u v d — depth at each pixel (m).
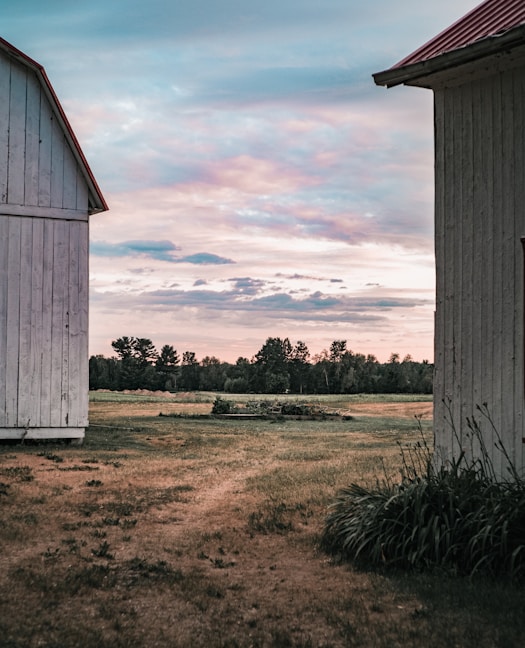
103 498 10.79
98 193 17.06
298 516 9.77
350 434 22.27
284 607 6.38
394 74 9.14
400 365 71.31
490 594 6.43
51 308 16.70
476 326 8.89
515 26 7.72
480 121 8.95
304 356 74.88
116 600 6.40
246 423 26.81
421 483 7.99
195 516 9.97
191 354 77.06
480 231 8.91
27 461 13.80
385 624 5.91
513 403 8.45
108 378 75.00
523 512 7.21
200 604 6.37
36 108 16.55
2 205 16.34
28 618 5.86
